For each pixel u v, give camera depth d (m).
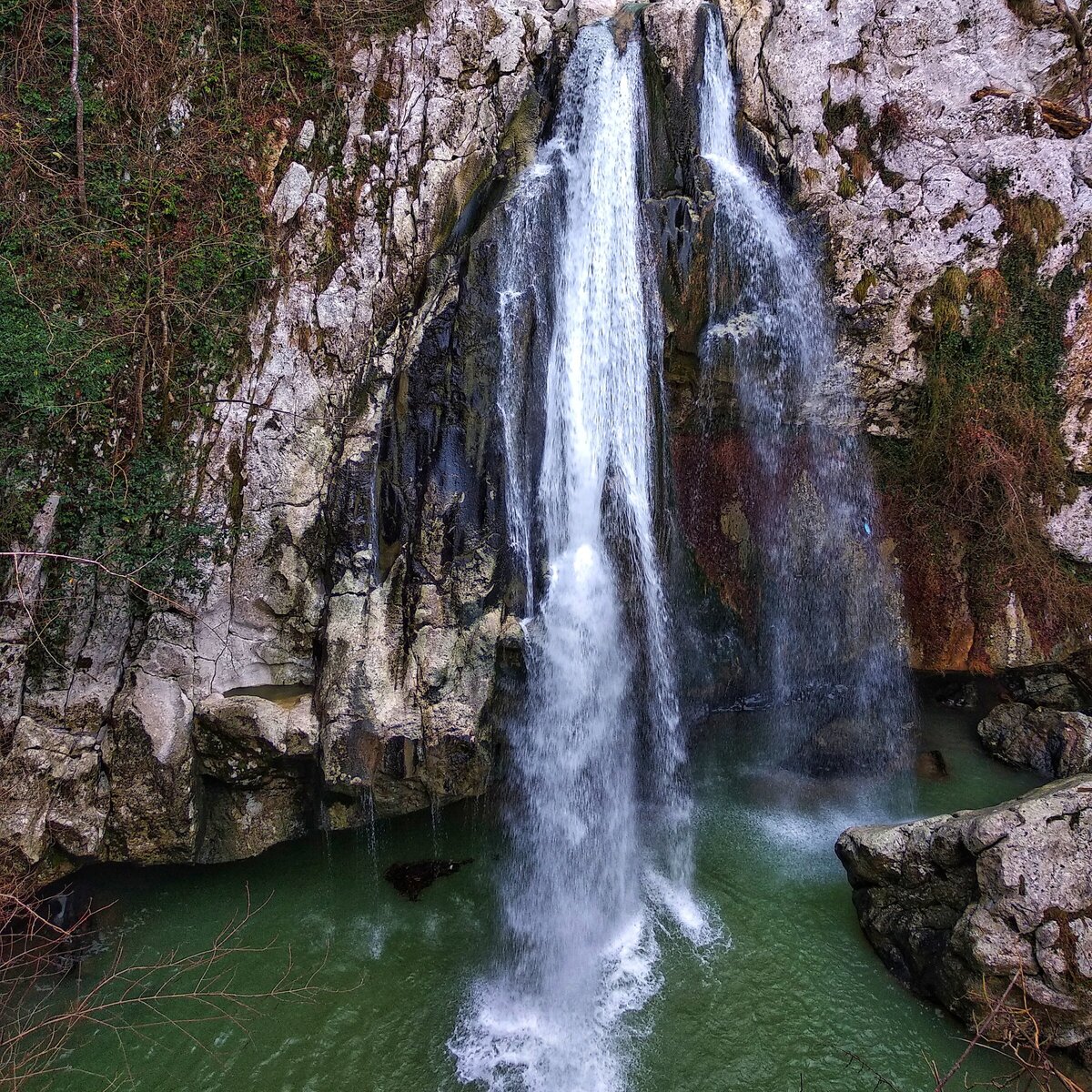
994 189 8.38
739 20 8.63
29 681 6.32
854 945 6.46
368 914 6.73
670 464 8.35
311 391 7.23
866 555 9.03
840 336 8.69
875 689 9.15
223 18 7.23
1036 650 8.70
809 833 7.86
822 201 8.52
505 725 7.16
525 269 7.41
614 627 7.61
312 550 7.15
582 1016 5.85
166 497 6.81
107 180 6.79
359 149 7.54
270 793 6.94
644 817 8.01
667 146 8.07
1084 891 5.21
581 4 8.55
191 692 6.77
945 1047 5.50
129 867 6.65
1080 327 8.51
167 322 6.90
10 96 6.57
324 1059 5.46
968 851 5.82
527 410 7.25
